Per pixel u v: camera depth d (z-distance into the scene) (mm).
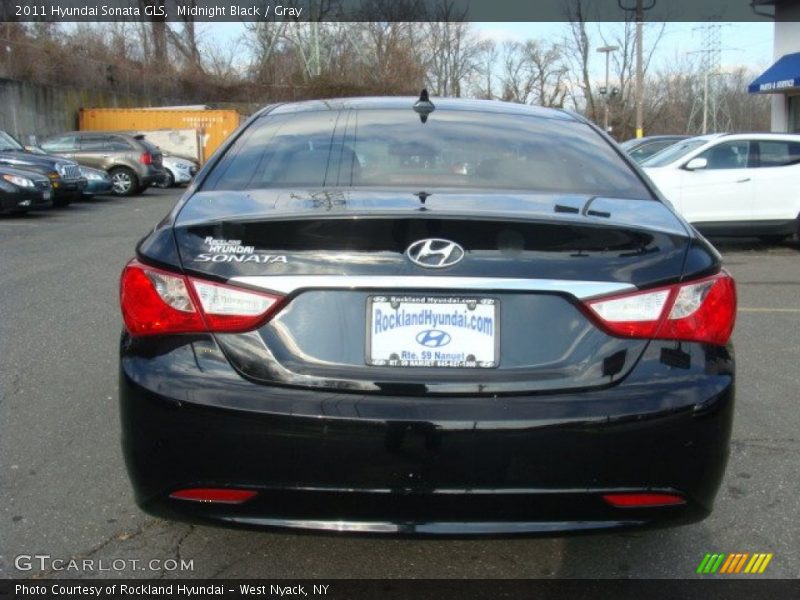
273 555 2891
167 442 2318
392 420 2232
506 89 59969
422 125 3311
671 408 2291
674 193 10742
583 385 2309
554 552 2930
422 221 2318
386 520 2301
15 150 16641
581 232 2359
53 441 3869
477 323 2328
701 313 2406
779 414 4340
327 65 51531
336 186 2836
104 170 20672
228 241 2381
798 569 2824
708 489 2395
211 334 2348
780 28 21859
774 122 22391
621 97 47312
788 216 10906
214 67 47562
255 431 2258
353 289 2312
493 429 2234
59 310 6695
